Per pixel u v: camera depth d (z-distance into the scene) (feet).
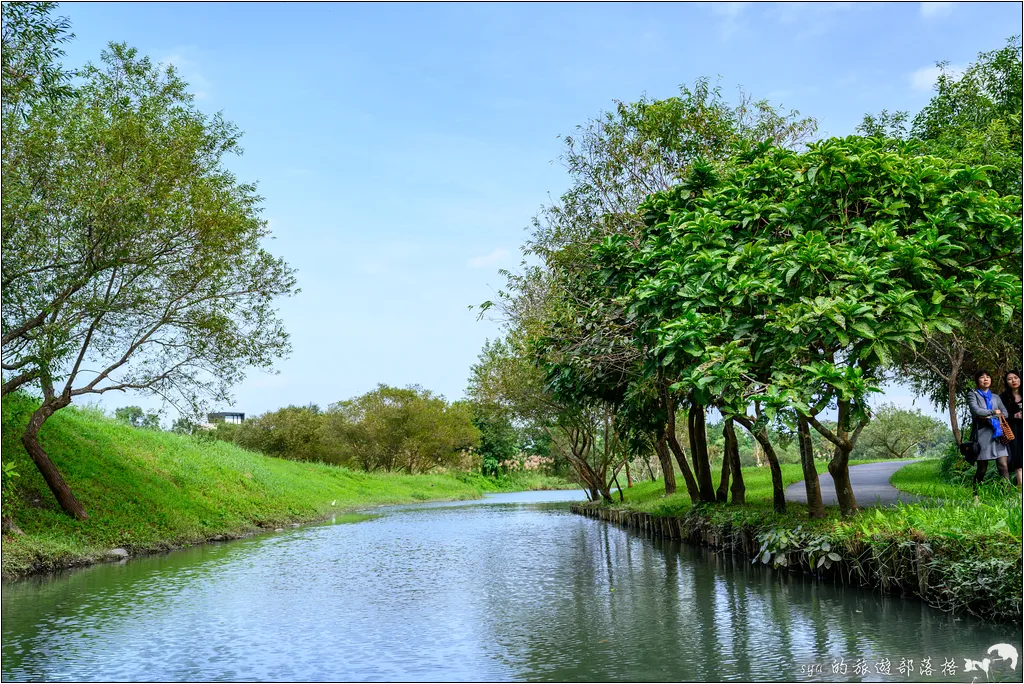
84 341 61.05
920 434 180.75
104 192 54.54
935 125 66.33
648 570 44.91
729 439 60.90
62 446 72.59
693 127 59.26
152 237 59.16
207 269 61.87
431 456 217.56
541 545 63.31
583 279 55.93
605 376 56.34
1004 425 38.40
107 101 59.06
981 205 35.99
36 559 49.11
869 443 185.78
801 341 31.71
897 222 35.94
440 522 95.20
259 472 115.44
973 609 27.58
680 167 59.62
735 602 33.27
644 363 41.29
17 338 55.93
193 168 61.52
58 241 54.49
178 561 55.52
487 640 28.32
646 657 24.91
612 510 89.61
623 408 62.44
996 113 63.10
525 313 68.33
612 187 59.52
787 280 32.35
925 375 62.18
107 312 59.98
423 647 27.50
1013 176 53.01
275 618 33.27
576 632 29.09
